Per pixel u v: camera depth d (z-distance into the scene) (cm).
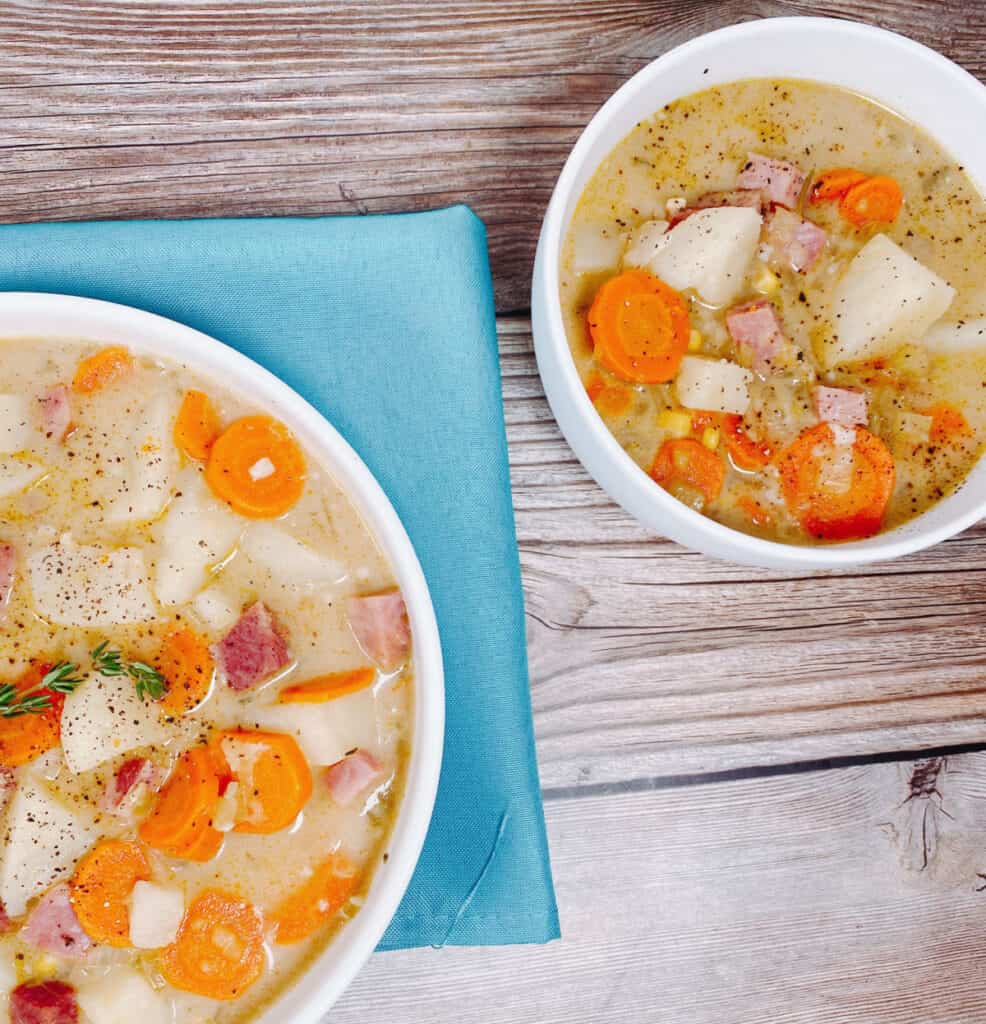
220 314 48
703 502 47
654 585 52
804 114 47
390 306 48
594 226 47
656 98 46
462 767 48
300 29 50
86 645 46
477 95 51
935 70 46
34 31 49
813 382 47
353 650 46
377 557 46
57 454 46
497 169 51
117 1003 45
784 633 52
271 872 45
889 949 53
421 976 51
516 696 48
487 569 48
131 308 45
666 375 46
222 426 46
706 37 45
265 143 50
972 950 53
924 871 53
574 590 51
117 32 50
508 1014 51
